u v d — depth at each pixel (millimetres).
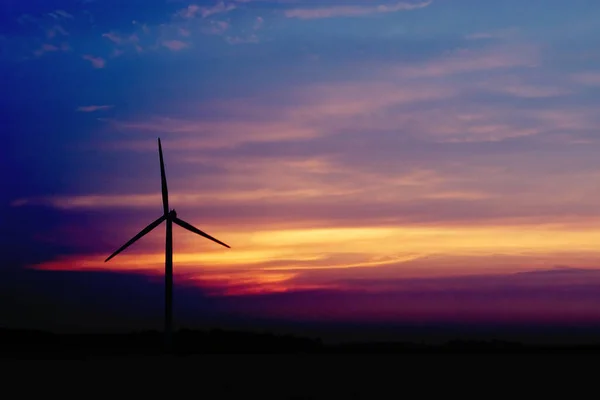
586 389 72812
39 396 64438
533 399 62625
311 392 67812
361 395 65375
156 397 63188
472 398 63875
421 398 62844
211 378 84375
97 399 61656
